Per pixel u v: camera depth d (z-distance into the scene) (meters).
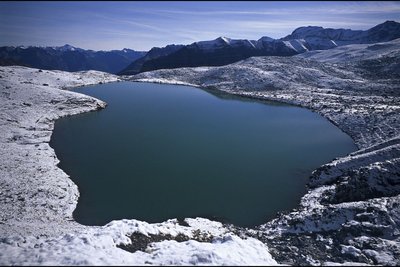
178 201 31.22
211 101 92.56
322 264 17.45
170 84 127.62
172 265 13.87
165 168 40.16
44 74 120.56
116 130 59.47
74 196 31.84
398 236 20.88
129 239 17.97
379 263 18.19
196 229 23.50
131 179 36.56
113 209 29.45
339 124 62.59
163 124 64.31
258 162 42.53
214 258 14.73
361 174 29.64
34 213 27.27
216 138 54.31
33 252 14.34
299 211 27.73
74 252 14.39
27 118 63.03
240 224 27.06
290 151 47.34
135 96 99.00
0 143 46.97
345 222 23.39
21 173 35.59
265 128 61.34
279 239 22.62
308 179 36.78
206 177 37.25
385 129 51.00
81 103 78.94
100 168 40.00
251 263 15.28
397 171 29.41
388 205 23.67
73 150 47.25
